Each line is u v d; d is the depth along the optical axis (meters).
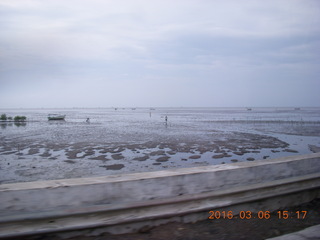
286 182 4.18
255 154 19.36
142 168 14.77
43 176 13.02
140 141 25.78
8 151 20.27
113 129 40.22
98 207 3.16
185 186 3.67
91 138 28.34
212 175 3.81
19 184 3.27
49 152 19.81
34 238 2.98
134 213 3.32
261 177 4.16
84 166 15.21
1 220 2.85
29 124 53.78
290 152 20.28
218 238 3.36
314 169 4.68
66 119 74.88
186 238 3.31
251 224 3.74
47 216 2.98
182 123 55.00
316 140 27.59
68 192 3.21
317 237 3.29
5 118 65.94
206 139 27.52
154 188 3.52
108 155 18.62
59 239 3.06
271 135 32.16
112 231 3.27
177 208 3.54
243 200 3.90
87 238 3.16
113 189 3.36
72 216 3.07
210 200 3.72
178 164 15.84
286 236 3.31
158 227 3.47
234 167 4.05
